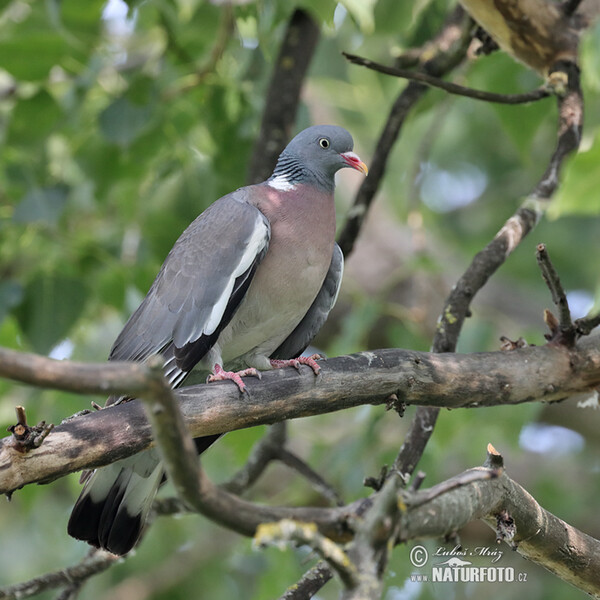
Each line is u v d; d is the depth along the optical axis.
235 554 13.27
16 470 6.03
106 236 11.61
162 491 11.59
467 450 12.74
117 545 7.63
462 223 16.03
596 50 6.54
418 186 11.22
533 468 14.75
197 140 12.01
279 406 6.98
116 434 6.29
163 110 10.99
